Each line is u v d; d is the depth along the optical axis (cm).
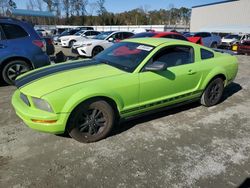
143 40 429
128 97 351
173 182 272
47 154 317
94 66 378
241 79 757
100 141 350
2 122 403
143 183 270
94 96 319
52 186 262
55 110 299
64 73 351
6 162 299
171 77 394
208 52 473
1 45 563
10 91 564
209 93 481
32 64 609
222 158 318
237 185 270
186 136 372
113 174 282
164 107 412
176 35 1083
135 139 358
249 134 385
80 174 281
